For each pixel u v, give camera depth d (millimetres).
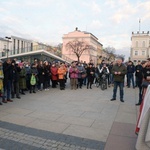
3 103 7609
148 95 3617
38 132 4707
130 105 8000
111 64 14367
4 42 56375
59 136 4500
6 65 7730
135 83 14508
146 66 6977
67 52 72250
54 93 10422
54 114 6289
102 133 4762
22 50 33781
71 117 6012
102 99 9117
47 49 35188
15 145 4016
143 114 3666
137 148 3420
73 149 3898
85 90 11922
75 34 73750
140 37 80750
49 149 3883
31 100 8352
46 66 11508
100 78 12969
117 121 5754
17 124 5234
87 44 67125
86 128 5074
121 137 4543
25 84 9680
